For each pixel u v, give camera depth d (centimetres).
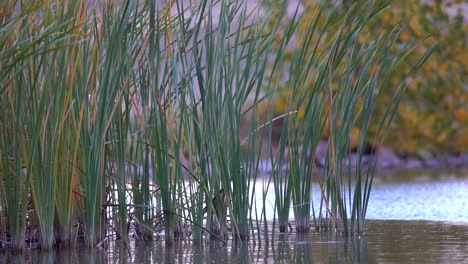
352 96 1106
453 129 2956
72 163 1002
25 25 959
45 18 988
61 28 973
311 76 1109
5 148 970
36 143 966
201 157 1066
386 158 2905
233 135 1057
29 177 973
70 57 989
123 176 1048
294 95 1098
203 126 1058
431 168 2780
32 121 987
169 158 1115
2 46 883
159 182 1064
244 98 1060
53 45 970
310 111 1115
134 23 1027
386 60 1094
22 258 963
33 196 1012
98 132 998
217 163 1086
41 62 945
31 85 982
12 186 1016
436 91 2875
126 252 1005
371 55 1119
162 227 1163
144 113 1075
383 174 2425
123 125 1079
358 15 1195
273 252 982
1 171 997
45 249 1003
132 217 1107
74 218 1029
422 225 1198
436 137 2941
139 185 1138
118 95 1054
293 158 1125
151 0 1034
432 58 2805
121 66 993
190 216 1105
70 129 1009
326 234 1125
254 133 1065
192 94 1070
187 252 999
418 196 1645
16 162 973
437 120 2934
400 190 1789
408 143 2905
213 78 1061
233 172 1066
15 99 993
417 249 970
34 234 1064
